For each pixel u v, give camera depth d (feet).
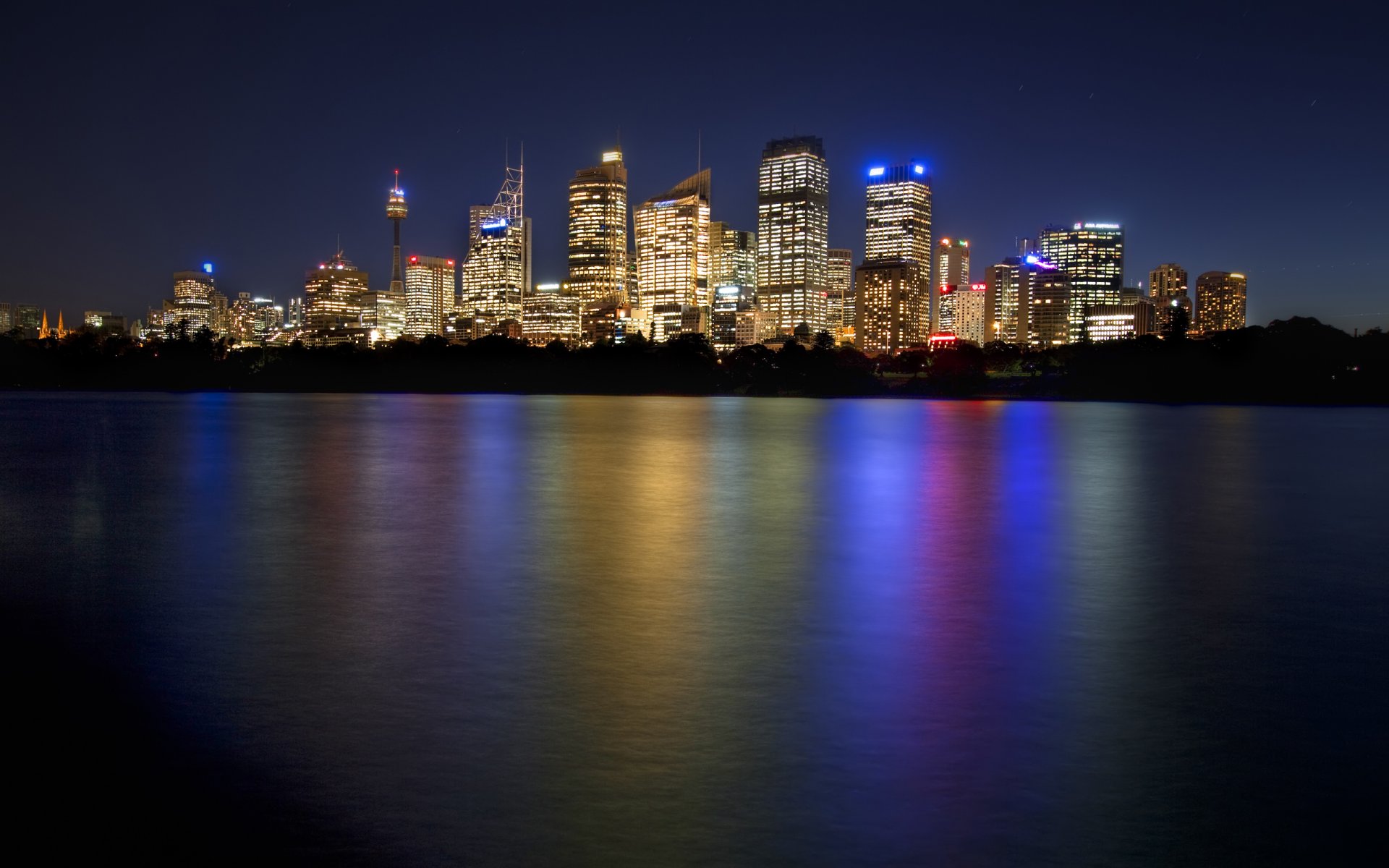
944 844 35.47
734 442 288.30
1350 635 66.59
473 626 67.67
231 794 39.19
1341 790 40.29
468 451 243.40
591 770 41.83
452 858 34.14
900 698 51.78
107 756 43.16
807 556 98.22
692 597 78.18
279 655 59.77
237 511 131.44
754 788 40.09
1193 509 140.77
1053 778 41.29
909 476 189.16
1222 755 43.96
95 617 70.08
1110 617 71.87
